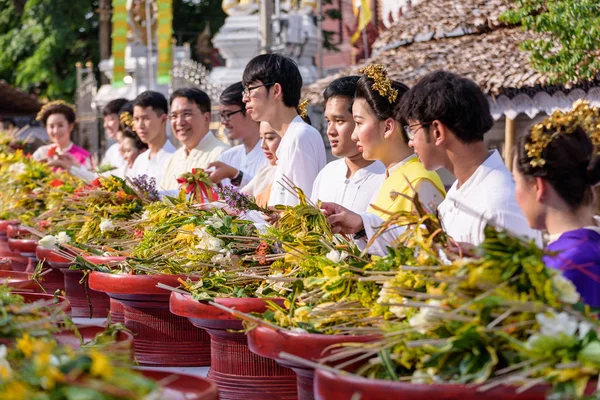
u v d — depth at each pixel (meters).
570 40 7.93
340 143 4.26
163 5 15.73
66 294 5.21
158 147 7.25
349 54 21.97
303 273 3.43
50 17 23.16
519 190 2.60
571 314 2.13
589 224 2.56
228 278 3.71
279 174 4.71
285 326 2.86
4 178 7.04
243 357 3.53
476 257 2.34
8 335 2.39
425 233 2.86
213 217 4.38
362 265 2.99
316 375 2.26
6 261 4.87
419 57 11.45
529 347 2.06
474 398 2.01
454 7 11.86
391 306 2.56
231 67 15.47
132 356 2.60
